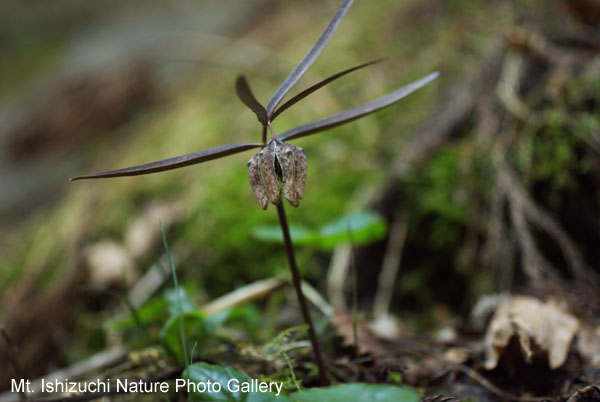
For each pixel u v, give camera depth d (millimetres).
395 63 668
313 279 485
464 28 639
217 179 563
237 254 505
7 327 466
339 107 633
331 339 361
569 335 329
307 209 521
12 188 820
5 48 1421
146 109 864
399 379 322
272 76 762
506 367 328
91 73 955
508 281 419
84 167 775
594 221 429
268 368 328
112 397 323
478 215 461
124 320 367
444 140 508
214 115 702
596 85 454
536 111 469
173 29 1172
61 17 1518
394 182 500
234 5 1245
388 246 495
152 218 547
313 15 928
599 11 502
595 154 429
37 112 928
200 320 327
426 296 484
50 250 575
